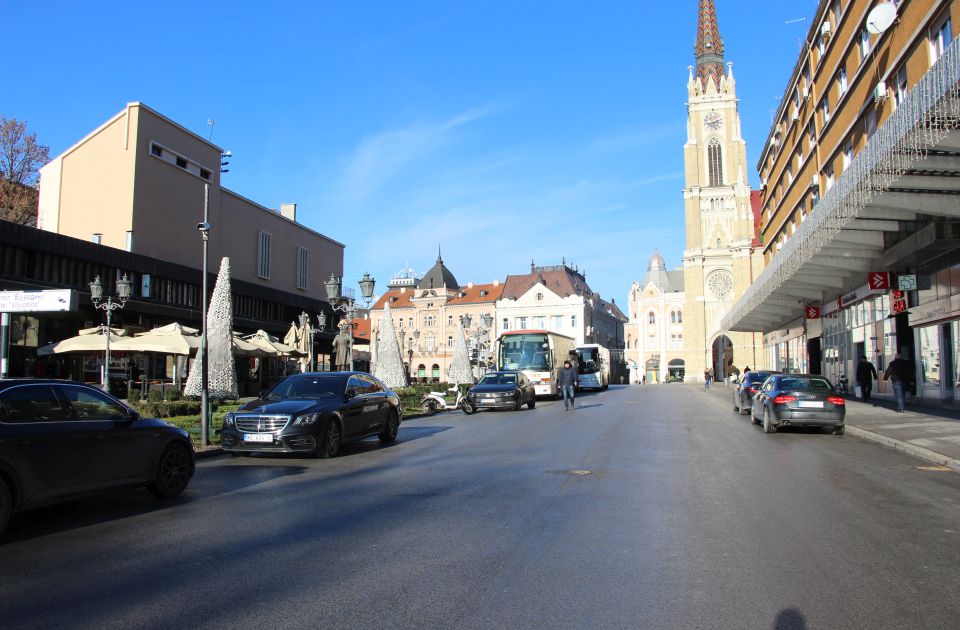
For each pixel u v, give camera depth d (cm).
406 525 698
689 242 8631
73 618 443
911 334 2522
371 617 442
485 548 608
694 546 616
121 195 3412
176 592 495
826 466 1123
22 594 492
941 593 491
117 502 849
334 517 742
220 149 4141
